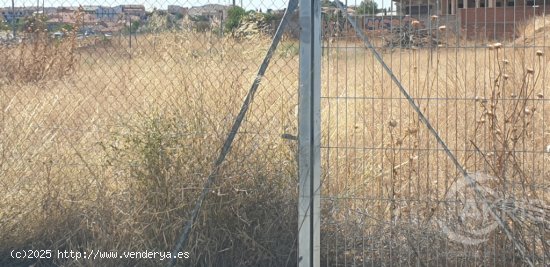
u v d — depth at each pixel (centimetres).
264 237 538
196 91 549
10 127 583
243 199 539
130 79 566
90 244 552
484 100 496
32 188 576
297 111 528
